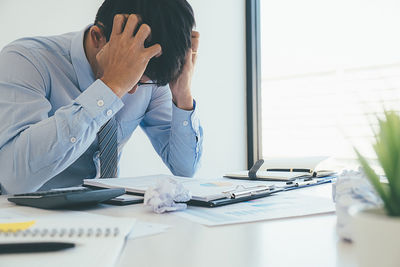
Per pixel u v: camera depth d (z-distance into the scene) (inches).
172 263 13.6
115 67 36.4
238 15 108.6
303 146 125.0
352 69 125.3
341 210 16.6
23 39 45.3
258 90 111.3
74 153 35.1
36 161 34.0
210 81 100.0
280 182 38.3
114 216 22.8
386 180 9.8
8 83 39.4
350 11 129.2
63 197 23.6
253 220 21.1
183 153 52.5
